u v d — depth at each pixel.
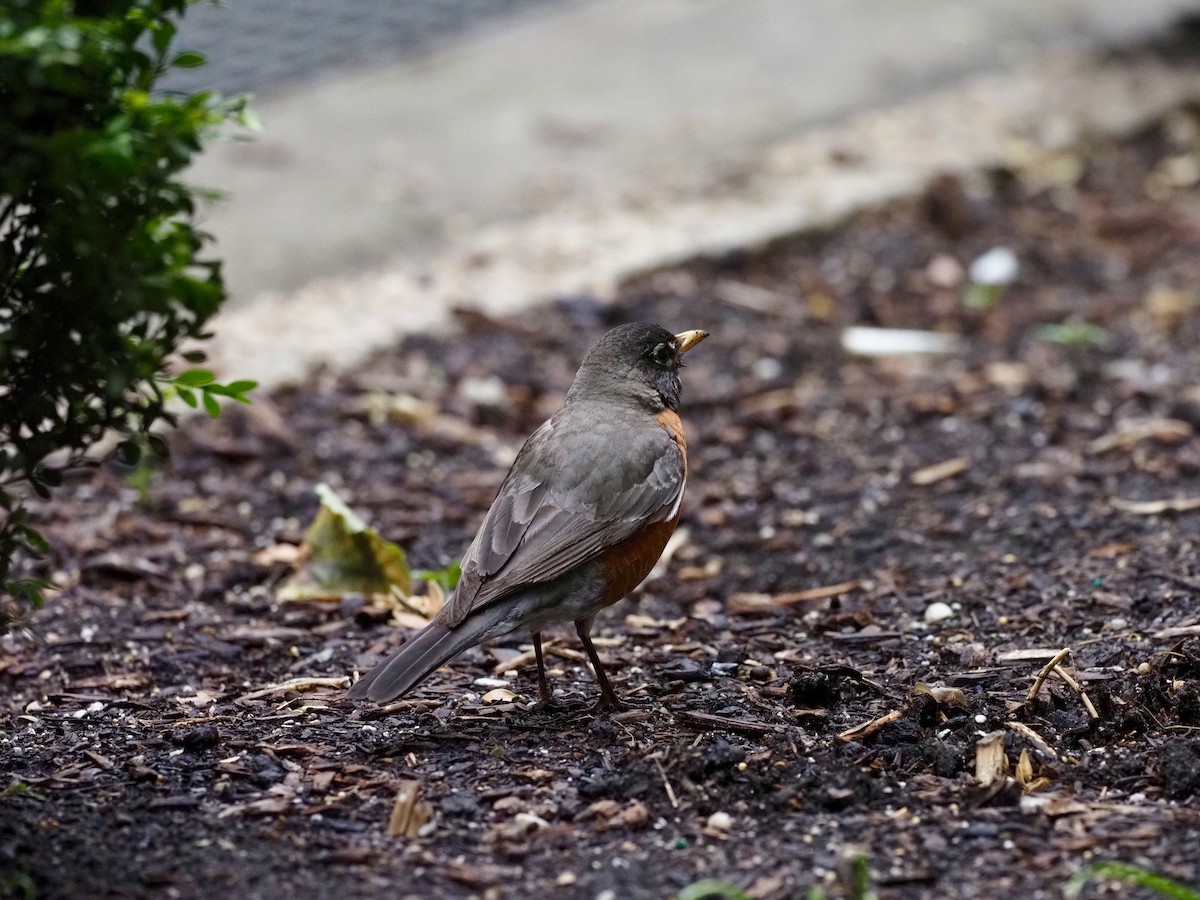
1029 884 6.98
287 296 16.22
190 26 18.61
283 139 19.61
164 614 10.70
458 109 20.72
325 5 19.95
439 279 16.72
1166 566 10.66
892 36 23.25
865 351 15.76
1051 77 22.08
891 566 11.54
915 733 8.47
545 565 8.69
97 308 7.22
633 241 17.50
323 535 11.29
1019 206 19.09
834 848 7.36
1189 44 23.31
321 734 8.75
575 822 7.68
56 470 7.62
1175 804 7.64
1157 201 19.19
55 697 9.40
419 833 7.58
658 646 10.30
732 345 15.89
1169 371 14.88
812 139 20.03
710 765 8.02
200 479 13.09
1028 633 9.92
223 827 7.61
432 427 14.17
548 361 15.45
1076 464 12.89
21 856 7.20
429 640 8.36
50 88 6.83
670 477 9.30
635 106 20.84
